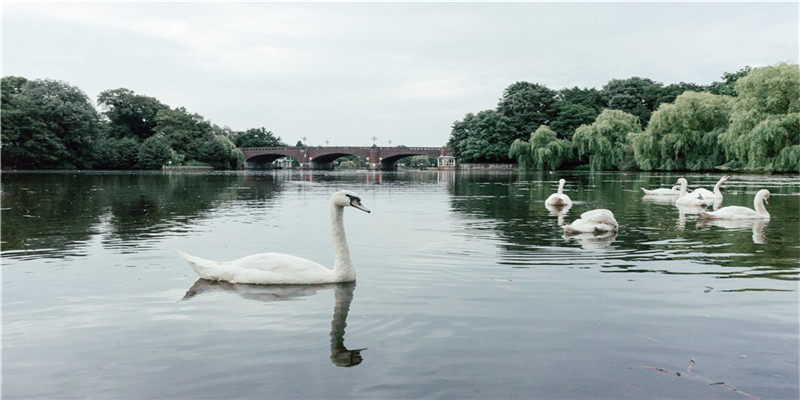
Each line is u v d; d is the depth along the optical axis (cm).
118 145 10581
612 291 697
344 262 765
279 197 2684
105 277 790
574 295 678
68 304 645
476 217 1648
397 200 2441
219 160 12288
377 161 14375
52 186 3662
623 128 8156
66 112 9394
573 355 477
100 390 412
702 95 6575
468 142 12106
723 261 904
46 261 916
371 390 409
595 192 2930
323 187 3875
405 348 494
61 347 502
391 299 662
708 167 6150
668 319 577
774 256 948
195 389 413
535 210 1888
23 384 422
